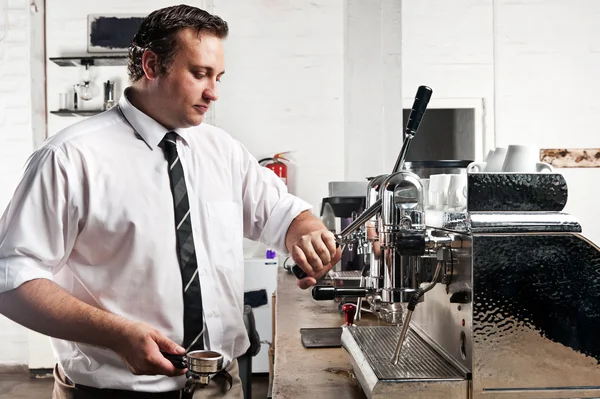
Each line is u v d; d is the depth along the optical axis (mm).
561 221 1035
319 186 4617
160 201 1355
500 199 1061
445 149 3682
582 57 3582
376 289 1143
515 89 3625
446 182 1402
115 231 1317
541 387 1026
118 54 4535
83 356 1316
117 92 4605
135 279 1326
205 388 1363
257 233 1640
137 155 1365
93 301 1334
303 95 4598
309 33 4582
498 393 1020
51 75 4609
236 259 1484
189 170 1427
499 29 3631
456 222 1115
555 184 1068
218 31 1345
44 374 4332
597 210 3580
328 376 1296
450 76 3664
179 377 1336
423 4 3678
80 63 4527
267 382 4059
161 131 1385
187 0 4570
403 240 1070
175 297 1343
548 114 3598
